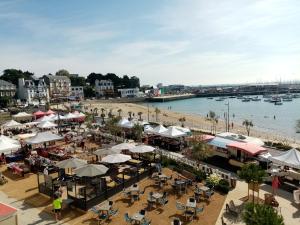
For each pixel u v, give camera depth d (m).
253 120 87.06
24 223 16.25
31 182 23.31
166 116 89.62
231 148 28.14
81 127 53.53
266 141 44.75
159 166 25.34
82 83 185.25
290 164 21.80
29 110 86.06
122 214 17.33
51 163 26.47
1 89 119.50
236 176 25.19
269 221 11.65
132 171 24.05
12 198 19.94
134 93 199.62
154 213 17.41
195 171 24.33
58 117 47.56
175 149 35.09
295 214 17.56
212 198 19.84
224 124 72.81
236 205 18.58
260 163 26.30
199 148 26.94
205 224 16.03
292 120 86.38
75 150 33.84
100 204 18.61
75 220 16.67
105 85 188.25
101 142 38.81
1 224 13.82
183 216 16.95
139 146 26.45
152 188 21.69
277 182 19.91
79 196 19.19
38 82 136.00
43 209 18.14
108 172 24.19
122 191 20.97
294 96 195.50
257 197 19.11
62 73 189.25
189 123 71.25
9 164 27.14
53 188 19.77
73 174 23.38
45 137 29.58
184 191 20.88
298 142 50.03
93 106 124.31
